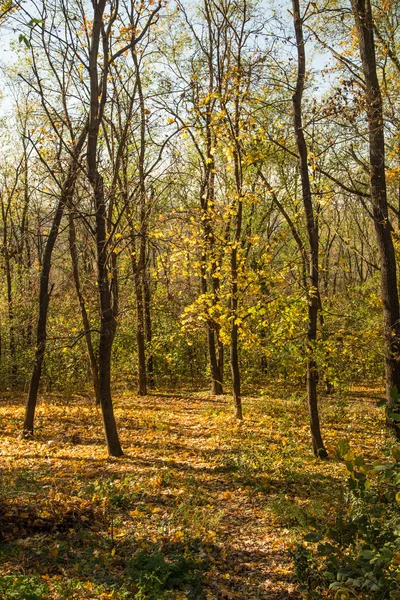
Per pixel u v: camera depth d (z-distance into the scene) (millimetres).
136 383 24906
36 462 10516
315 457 11156
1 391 24016
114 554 6129
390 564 3277
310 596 4535
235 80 12508
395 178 12688
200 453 11453
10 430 13969
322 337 12383
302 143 11141
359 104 10672
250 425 14266
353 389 21719
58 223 13523
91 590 5137
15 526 6562
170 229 13156
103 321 11391
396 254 15477
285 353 11906
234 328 14969
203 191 16875
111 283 11484
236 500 8500
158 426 14125
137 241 16281
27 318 25062
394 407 3674
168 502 8219
